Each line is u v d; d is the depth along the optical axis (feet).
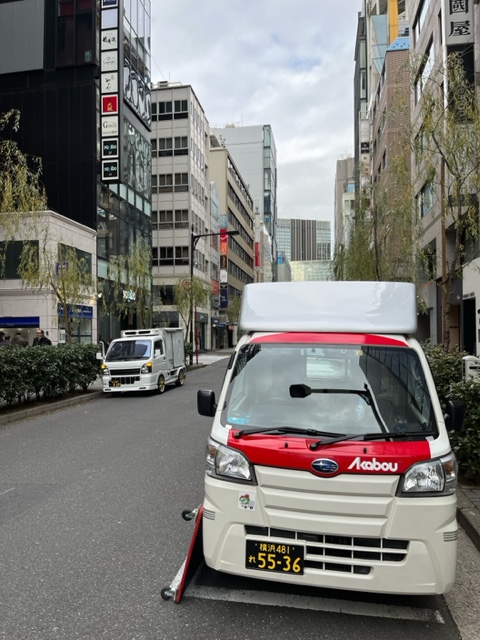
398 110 32.04
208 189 184.75
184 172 158.40
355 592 10.83
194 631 9.37
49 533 14.14
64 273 50.67
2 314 79.97
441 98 27.68
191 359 88.74
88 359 48.11
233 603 10.37
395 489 9.12
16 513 15.80
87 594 10.76
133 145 111.04
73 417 35.76
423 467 9.20
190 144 159.94
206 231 180.55
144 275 80.84
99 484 18.94
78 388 52.54
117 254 103.35
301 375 11.39
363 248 58.70
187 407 39.91
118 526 14.65
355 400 10.81
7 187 37.55
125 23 102.42
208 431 29.40
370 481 9.12
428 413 10.32
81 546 13.25
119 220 104.88
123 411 38.45
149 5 119.34
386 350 11.37
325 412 10.67
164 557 12.56
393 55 100.99
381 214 51.26
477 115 26.45
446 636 9.29
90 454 23.91
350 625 9.60
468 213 28.17
